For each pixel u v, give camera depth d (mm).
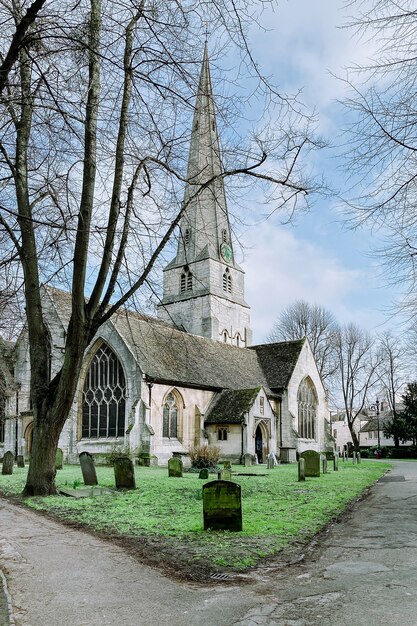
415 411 63844
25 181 14344
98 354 33906
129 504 13859
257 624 5578
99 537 9984
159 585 6996
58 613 5961
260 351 47688
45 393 16359
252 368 43875
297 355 44812
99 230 12508
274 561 8148
